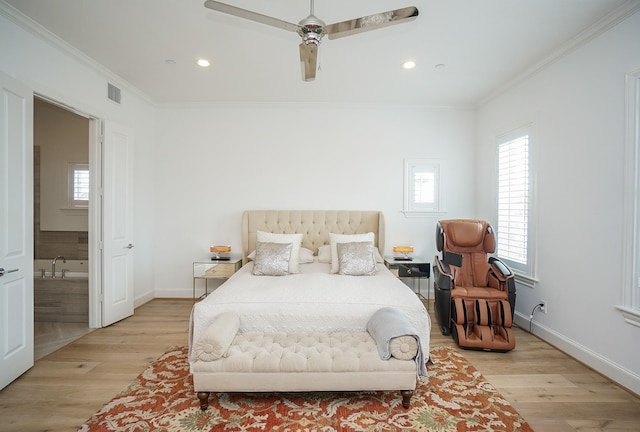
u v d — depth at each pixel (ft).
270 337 7.35
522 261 10.94
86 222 14.65
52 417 6.18
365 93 12.75
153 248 14.25
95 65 10.14
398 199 14.25
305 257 12.41
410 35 8.41
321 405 6.55
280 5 7.24
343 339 7.30
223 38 8.70
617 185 7.43
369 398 6.80
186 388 7.18
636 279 7.06
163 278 14.33
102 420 6.08
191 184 14.26
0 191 7.08
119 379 7.55
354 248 11.14
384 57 9.66
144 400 6.72
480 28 8.07
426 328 7.98
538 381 7.54
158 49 9.32
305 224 13.82
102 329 10.69
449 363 8.41
